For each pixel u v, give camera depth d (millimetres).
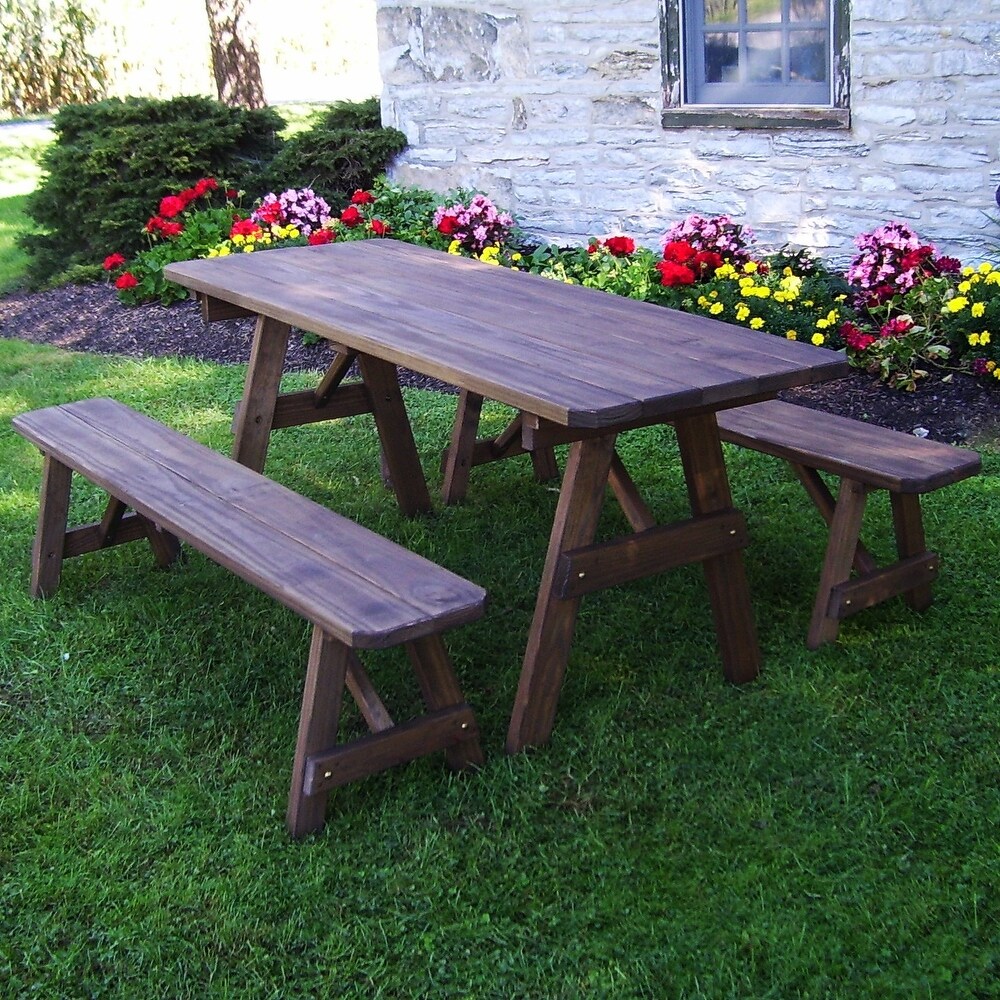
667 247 5543
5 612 3357
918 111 5641
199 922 2182
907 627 3051
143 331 6203
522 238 7133
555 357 2617
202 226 6809
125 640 3199
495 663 3027
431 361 2605
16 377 5590
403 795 2506
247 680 2973
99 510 4023
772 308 5020
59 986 2061
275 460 4398
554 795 2504
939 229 5770
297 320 3102
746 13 6102
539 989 2016
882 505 3742
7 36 15875
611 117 6645
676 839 2354
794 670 2908
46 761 2688
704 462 2729
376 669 2998
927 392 4586
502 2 6793
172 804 2510
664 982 2018
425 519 3881
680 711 2773
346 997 2010
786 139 6070
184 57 16750
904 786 2475
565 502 2520
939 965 2023
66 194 7367
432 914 2182
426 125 7422
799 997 1979
